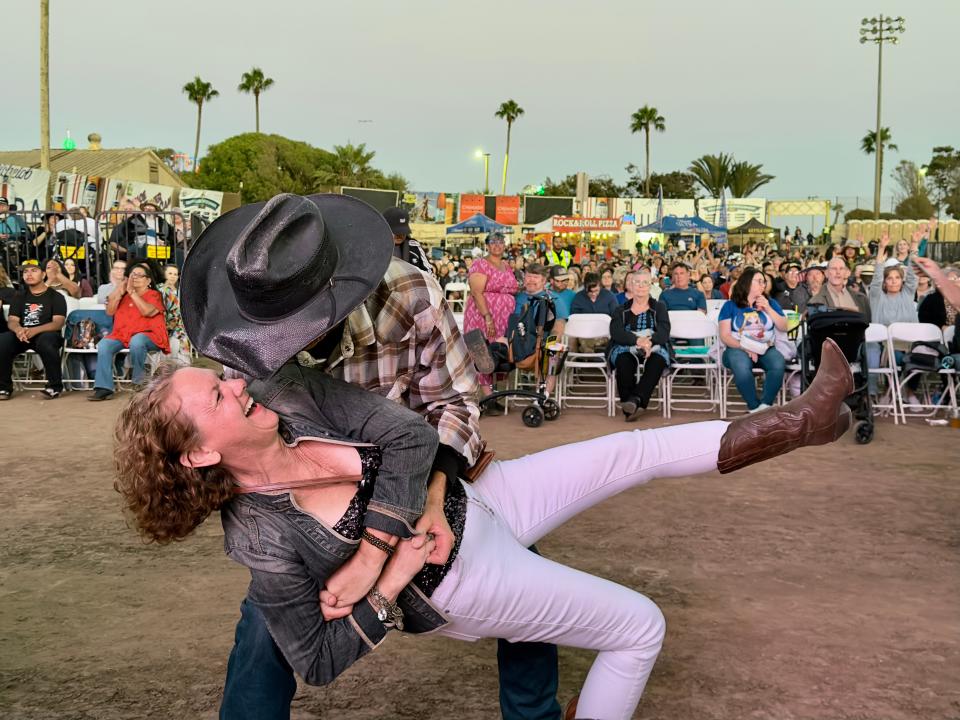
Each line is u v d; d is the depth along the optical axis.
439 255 31.12
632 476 2.46
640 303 9.20
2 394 10.34
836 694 3.21
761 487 6.16
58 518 5.61
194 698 3.26
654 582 4.36
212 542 5.08
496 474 2.39
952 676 3.34
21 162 36.75
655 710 3.10
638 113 79.69
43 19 21.12
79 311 10.82
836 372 2.47
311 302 1.94
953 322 9.53
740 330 8.90
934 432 8.22
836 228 46.59
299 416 2.06
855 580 4.37
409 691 3.30
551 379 9.19
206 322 1.98
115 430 1.94
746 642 3.65
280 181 69.06
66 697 3.27
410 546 2.02
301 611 2.00
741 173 77.31
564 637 2.28
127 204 15.99
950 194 64.25
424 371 2.37
